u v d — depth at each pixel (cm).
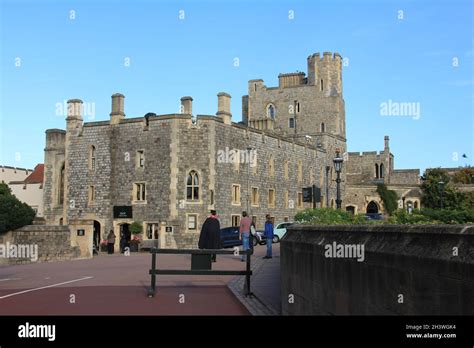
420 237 484
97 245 4425
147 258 2931
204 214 4162
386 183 7481
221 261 2422
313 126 7306
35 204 5456
